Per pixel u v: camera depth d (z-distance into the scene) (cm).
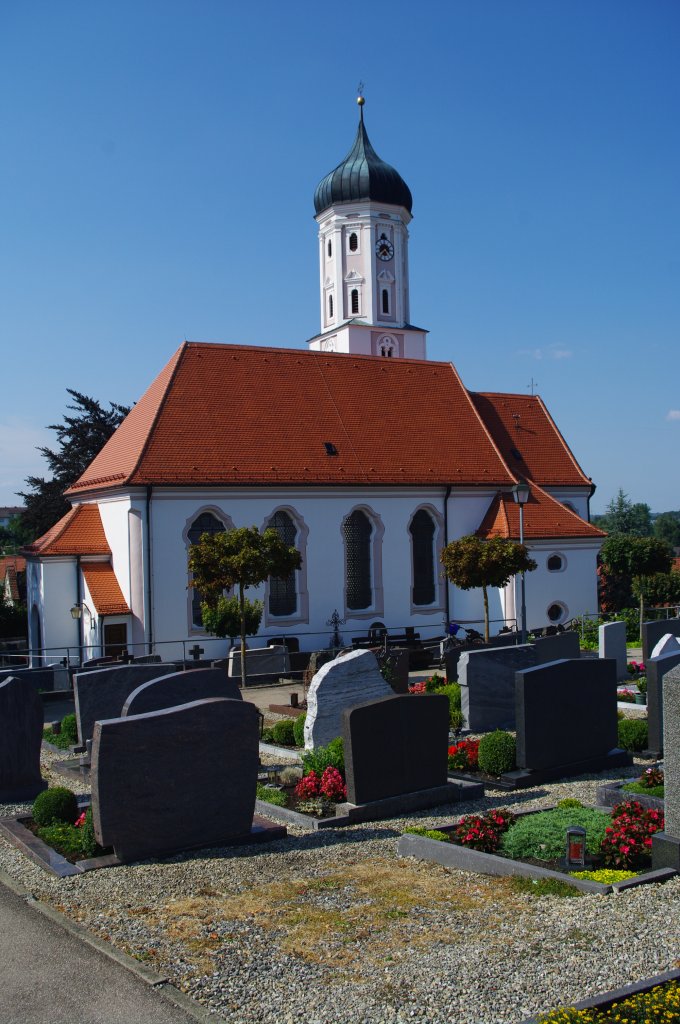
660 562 4728
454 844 1270
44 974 905
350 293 5584
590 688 1853
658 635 2856
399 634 4147
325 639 3972
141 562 3594
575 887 1084
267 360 4338
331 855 1299
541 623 4212
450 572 3556
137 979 880
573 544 4300
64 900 1116
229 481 3725
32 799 1705
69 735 2291
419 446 4372
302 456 4000
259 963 900
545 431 5050
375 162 5578
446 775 1631
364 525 4141
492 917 1002
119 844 1265
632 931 923
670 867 1125
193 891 1130
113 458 3997
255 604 3384
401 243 5647
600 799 1525
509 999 790
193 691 1672
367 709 1533
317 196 5681
